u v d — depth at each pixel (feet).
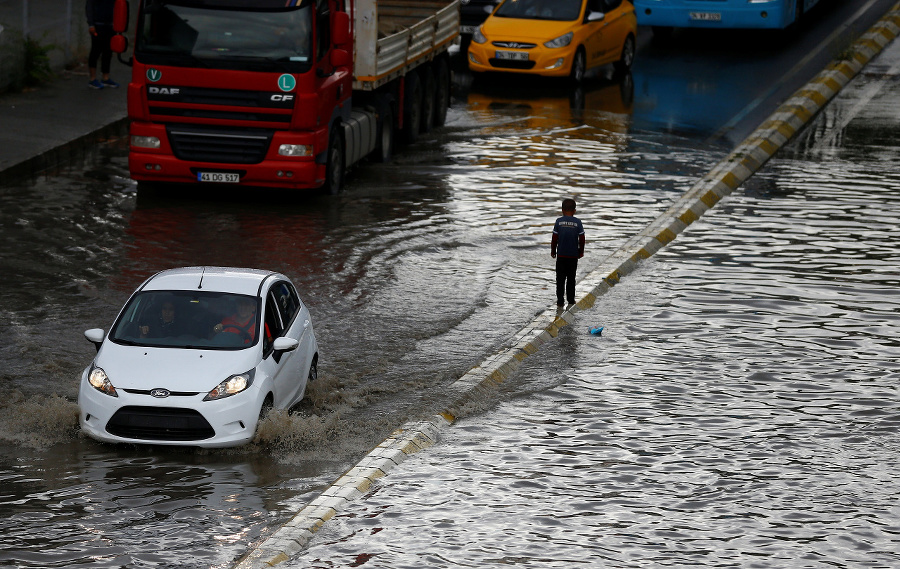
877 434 101.24
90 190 177.06
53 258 144.77
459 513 84.94
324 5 172.86
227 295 104.63
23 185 177.99
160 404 94.02
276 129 169.17
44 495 86.17
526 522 83.71
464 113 241.96
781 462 95.04
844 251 158.92
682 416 104.78
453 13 231.50
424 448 96.84
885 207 181.37
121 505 84.84
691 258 155.84
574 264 132.16
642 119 236.84
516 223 168.86
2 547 77.77
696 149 213.87
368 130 192.24
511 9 273.33
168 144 170.30
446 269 147.54
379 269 146.20
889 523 84.48
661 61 292.40
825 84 261.65
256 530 81.61
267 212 169.68
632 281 146.20
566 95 257.75
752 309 135.85
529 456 95.71
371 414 104.12
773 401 108.68
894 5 349.20
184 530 81.15
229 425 94.73
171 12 168.45
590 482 90.79
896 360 120.06
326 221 166.30
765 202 184.14
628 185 190.08
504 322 129.70
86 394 95.76
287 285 111.65
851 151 217.77
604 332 127.75
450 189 186.50
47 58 226.79
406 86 212.64
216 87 167.53
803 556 79.30
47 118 205.05
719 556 79.10
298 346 106.63
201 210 169.48
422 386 110.83
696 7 290.56
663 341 124.98
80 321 124.47
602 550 79.66
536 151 211.61
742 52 298.35
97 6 220.64
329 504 84.84
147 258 146.10
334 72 179.52
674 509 86.33
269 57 166.50
